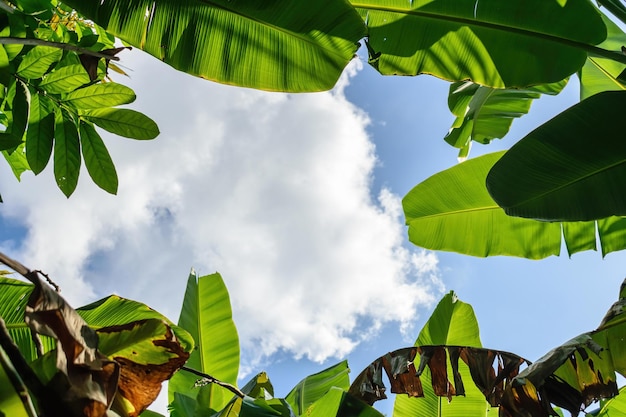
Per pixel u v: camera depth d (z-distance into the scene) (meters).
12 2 1.84
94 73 1.56
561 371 1.82
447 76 2.36
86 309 1.31
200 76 1.74
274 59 1.78
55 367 0.77
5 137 1.56
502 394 1.82
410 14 2.28
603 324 1.94
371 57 2.32
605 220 2.96
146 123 2.03
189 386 2.48
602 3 2.32
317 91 1.81
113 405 0.96
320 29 1.74
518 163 2.09
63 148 1.95
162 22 1.67
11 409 0.69
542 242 2.96
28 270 0.75
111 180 2.03
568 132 2.01
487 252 2.96
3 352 0.69
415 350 2.00
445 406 2.47
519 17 2.27
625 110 1.93
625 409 2.43
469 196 2.93
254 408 1.46
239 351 2.55
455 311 2.62
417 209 2.99
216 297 2.63
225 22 1.73
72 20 2.27
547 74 2.34
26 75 1.82
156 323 1.03
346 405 1.66
